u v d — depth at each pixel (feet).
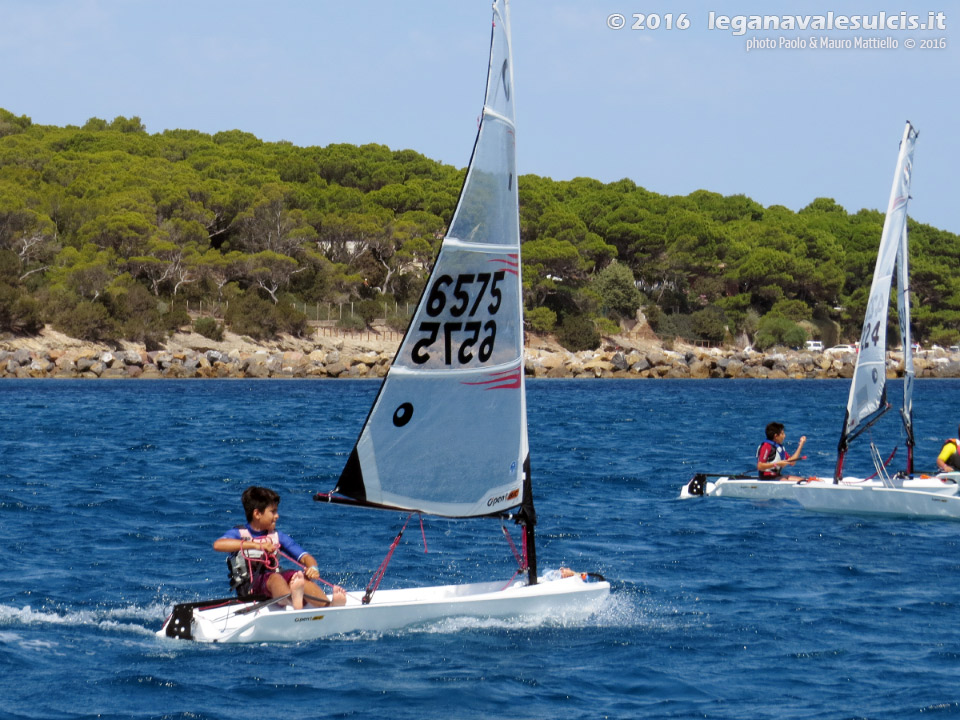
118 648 127.65
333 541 208.85
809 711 108.37
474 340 139.74
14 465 329.11
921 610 152.56
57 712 104.63
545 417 615.16
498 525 229.66
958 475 256.52
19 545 195.93
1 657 121.90
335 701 109.70
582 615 148.56
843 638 136.87
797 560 190.49
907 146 252.83
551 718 105.91
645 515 244.83
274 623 131.03
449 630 138.00
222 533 215.51
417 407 135.44
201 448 401.70
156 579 169.99
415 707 108.27
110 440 431.02
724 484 278.05
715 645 133.28
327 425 533.55
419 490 137.80
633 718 106.01
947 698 111.96
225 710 106.32
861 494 244.63
